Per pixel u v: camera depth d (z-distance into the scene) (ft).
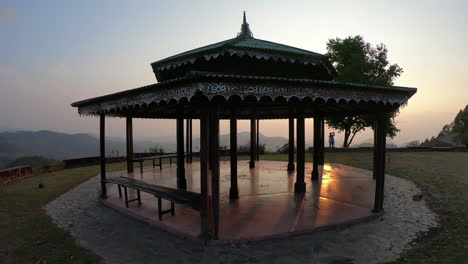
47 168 41.47
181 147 25.89
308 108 28.58
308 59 18.42
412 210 18.85
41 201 23.09
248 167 39.88
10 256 12.85
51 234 15.47
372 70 68.95
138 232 15.57
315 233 14.85
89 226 16.72
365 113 26.02
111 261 12.18
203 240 13.58
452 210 18.79
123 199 21.95
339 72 69.31
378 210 17.80
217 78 11.85
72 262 12.16
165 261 12.08
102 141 22.75
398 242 13.70
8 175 32.30
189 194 15.75
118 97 17.19
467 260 11.61
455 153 61.11
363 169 37.40
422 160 48.14
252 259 12.05
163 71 20.11
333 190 24.26
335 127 75.77
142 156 58.13
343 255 12.35
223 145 68.13
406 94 17.66
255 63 17.53
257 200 20.95
